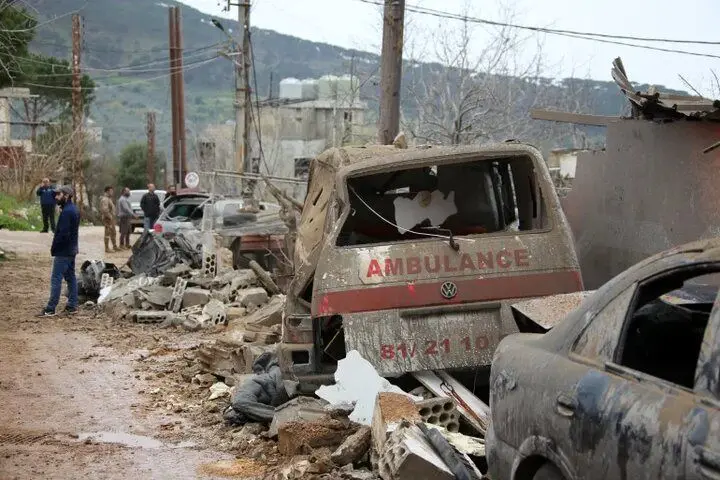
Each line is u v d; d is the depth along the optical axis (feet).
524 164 29.25
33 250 93.81
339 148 33.47
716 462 11.69
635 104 39.27
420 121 90.89
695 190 36.50
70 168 180.55
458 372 27.32
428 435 21.34
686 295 17.17
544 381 15.83
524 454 16.34
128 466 24.79
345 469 23.11
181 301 52.11
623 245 41.32
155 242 61.98
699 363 12.93
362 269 26.55
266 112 203.82
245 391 28.84
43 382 35.83
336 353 30.19
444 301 26.40
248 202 63.36
